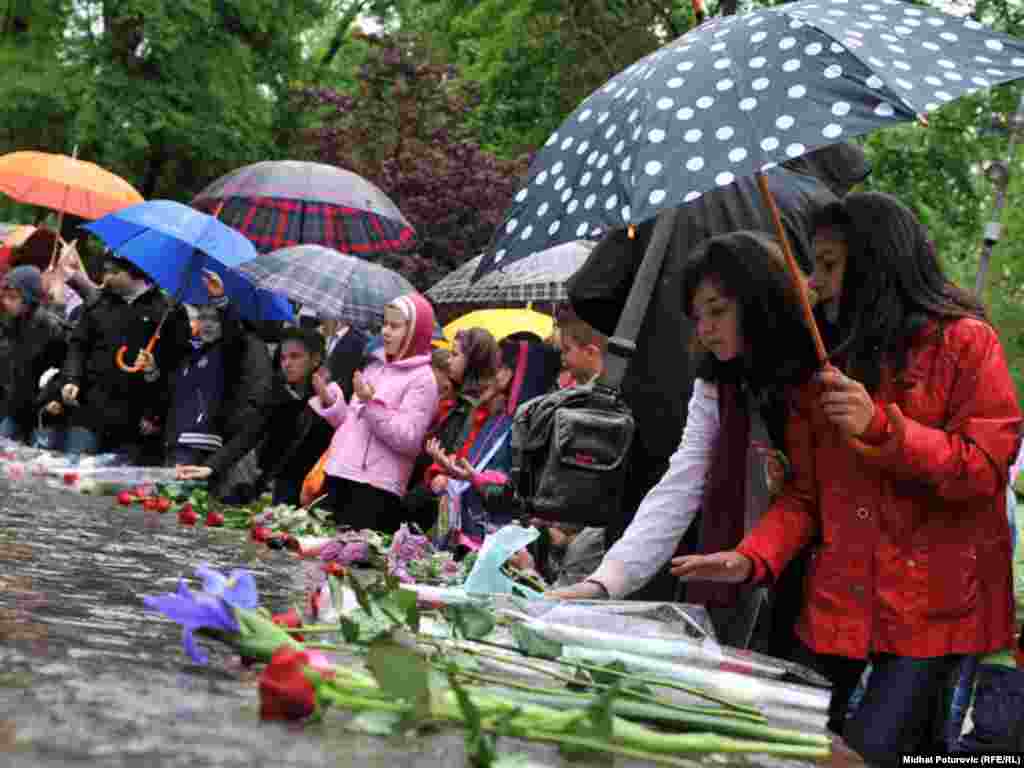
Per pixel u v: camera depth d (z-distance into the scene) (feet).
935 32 8.83
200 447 23.22
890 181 61.31
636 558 10.30
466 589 7.71
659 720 5.82
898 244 9.00
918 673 8.78
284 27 68.74
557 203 8.96
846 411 8.48
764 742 5.83
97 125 62.13
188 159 67.36
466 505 17.84
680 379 12.98
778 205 13.34
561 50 66.39
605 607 7.49
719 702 6.21
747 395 10.01
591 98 9.41
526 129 69.26
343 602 6.98
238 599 5.47
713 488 10.08
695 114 8.43
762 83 8.45
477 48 75.25
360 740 4.55
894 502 8.91
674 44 9.25
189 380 23.52
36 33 64.95
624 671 6.52
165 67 63.98
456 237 53.88
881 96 8.22
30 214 66.23
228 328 23.41
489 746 4.38
